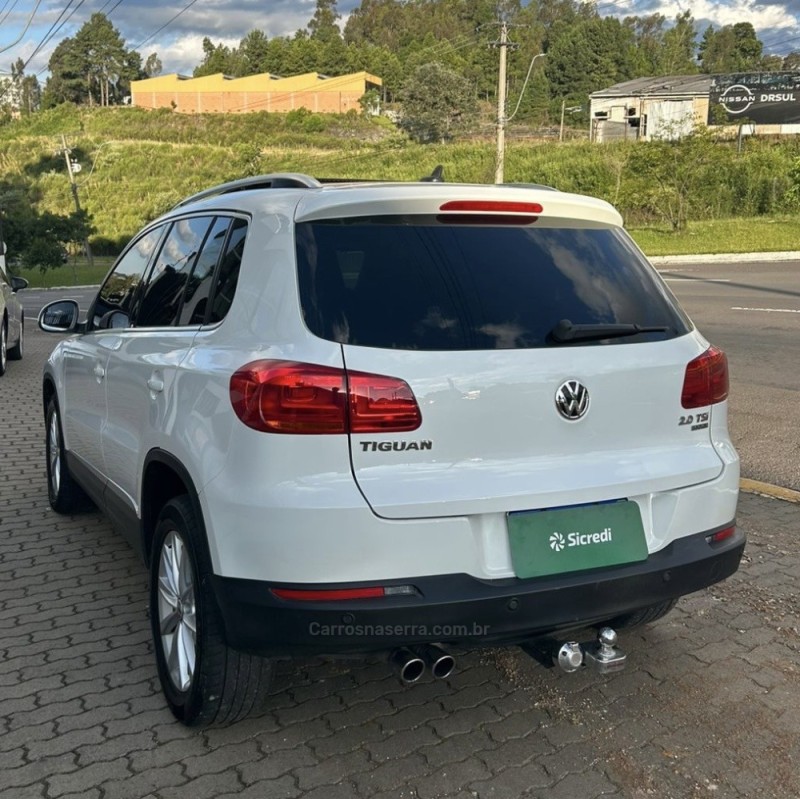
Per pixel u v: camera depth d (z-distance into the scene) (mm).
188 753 3012
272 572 2625
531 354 2805
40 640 3881
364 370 2631
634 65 123875
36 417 8859
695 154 39781
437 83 78438
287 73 139750
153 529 3590
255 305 2889
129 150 88562
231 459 2736
